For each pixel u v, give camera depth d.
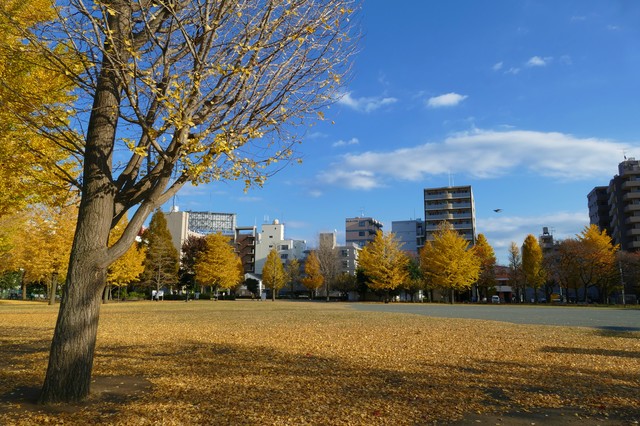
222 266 50.44
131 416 4.68
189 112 5.31
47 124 5.69
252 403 5.22
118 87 5.60
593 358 8.66
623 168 70.06
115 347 9.82
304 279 69.19
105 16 4.90
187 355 8.77
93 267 5.20
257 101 5.80
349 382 6.38
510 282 61.53
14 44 6.08
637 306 40.41
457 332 13.45
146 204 5.34
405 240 95.69
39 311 22.75
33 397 5.34
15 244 23.84
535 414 4.87
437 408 5.05
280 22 5.66
